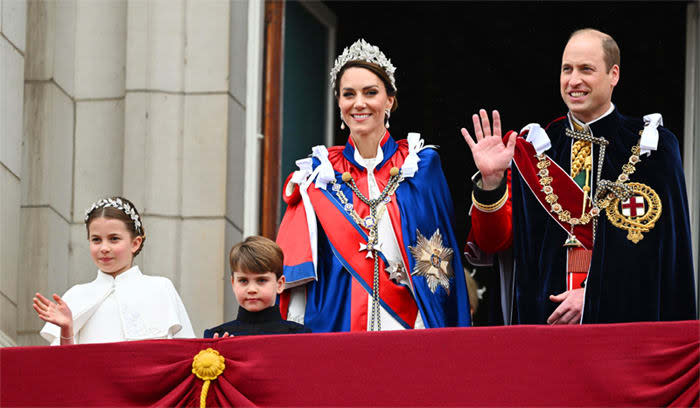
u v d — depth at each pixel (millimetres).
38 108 28406
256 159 30078
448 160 42625
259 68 30516
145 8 28906
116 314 22125
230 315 28125
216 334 18984
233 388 18031
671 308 20234
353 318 20672
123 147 28453
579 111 21188
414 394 17562
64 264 28047
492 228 21016
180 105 28625
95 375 18375
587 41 21156
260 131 30797
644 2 37719
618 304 20156
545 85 43156
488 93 43438
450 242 21641
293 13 36844
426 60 43562
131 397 18266
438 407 17484
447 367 17562
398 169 21609
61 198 28250
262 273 20312
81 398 18312
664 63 36719
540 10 42562
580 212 20906
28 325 27547
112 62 28922
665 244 20422
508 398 17328
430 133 43375
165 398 18109
